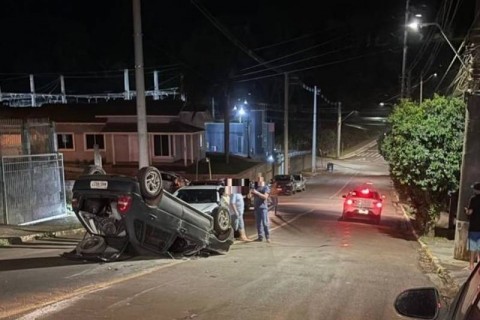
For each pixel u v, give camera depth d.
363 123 97.44
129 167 38.75
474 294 2.65
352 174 65.56
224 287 8.11
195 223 11.19
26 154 17.30
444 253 13.16
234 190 15.33
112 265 9.73
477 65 11.30
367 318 6.62
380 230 20.00
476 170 11.64
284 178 42.53
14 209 16.17
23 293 7.37
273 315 6.61
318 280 8.98
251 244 14.24
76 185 10.06
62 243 13.08
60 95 48.19
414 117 16.47
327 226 20.56
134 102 43.09
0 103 49.50
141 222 9.98
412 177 16.36
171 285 8.14
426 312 3.11
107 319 6.18
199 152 44.12
